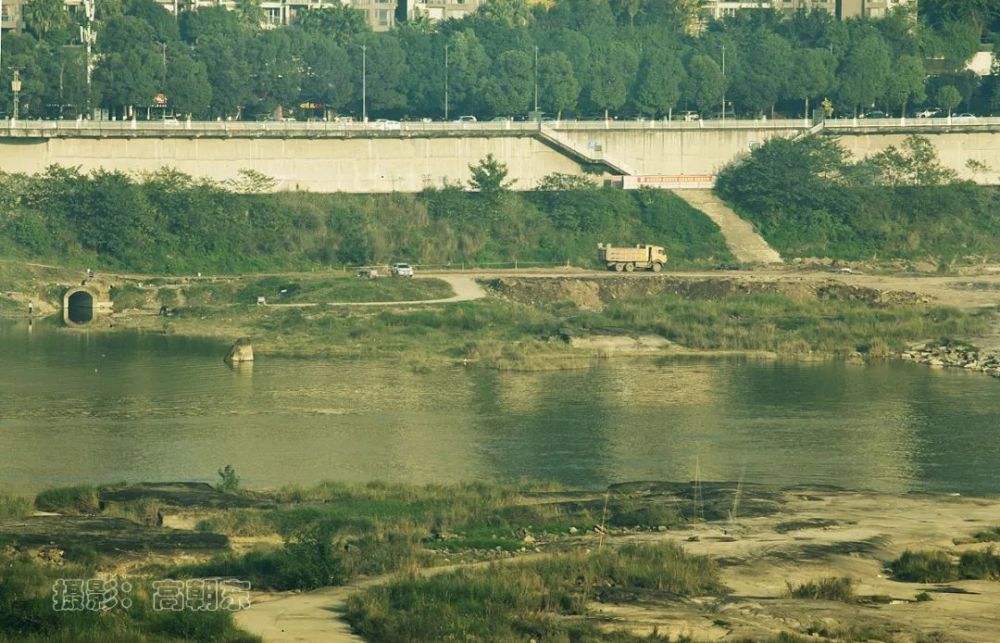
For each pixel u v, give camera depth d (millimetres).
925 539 164375
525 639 127188
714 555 155250
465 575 142750
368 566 150000
